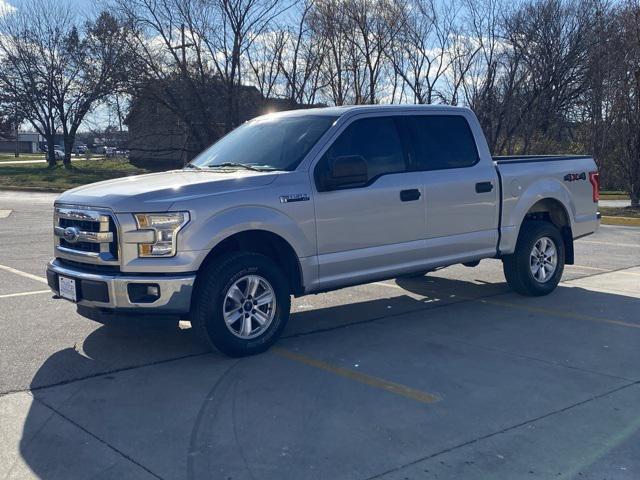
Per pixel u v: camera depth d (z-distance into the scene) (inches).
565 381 213.0
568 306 311.3
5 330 269.7
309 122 269.3
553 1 1175.0
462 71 1008.9
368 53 1055.0
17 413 189.5
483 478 152.5
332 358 236.2
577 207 343.0
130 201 220.5
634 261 436.5
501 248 309.6
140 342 255.0
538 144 1003.9
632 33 791.1
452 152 294.5
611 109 809.5
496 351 243.8
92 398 200.2
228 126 1105.4
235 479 152.7
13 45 1910.7
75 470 157.6
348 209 255.9
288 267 250.1
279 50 1099.3
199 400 198.4
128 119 1247.5
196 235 220.8
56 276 239.6
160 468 158.1
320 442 170.6
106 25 1164.5
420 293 341.1
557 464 158.7
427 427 179.0
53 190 1434.5
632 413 187.8
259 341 237.6
